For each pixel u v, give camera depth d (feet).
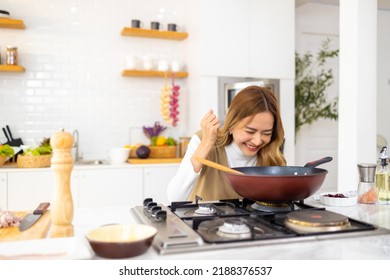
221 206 4.97
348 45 10.14
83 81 13.05
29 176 10.68
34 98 12.61
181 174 5.34
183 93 13.96
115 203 11.48
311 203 5.39
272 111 5.40
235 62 12.55
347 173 10.16
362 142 9.93
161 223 3.86
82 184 11.16
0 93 12.31
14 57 11.85
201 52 12.18
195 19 12.63
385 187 5.39
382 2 14.88
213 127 5.19
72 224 4.20
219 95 12.42
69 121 12.95
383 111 15.90
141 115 13.69
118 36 13.34
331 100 15.02
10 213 4.24
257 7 12.81
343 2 10.29
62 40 12.81
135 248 3.07
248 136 5.45
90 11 13.05
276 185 4.10
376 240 3.57
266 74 12.98
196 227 3.80
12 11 12.31
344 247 3.39
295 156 14.66
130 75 13.28
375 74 10.04
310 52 14.83
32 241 3.35
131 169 11.59
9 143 12.04
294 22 13.29
